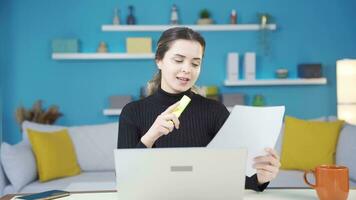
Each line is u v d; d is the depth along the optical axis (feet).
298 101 15.34
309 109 15.38
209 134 5.03
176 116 3.84
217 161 3.33
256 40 15.26
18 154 10.15
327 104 15.42
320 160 10.72
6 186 10.16
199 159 3.32
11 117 14.88
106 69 15.11
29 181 10.28
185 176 3.34
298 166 10.97
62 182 10.33
